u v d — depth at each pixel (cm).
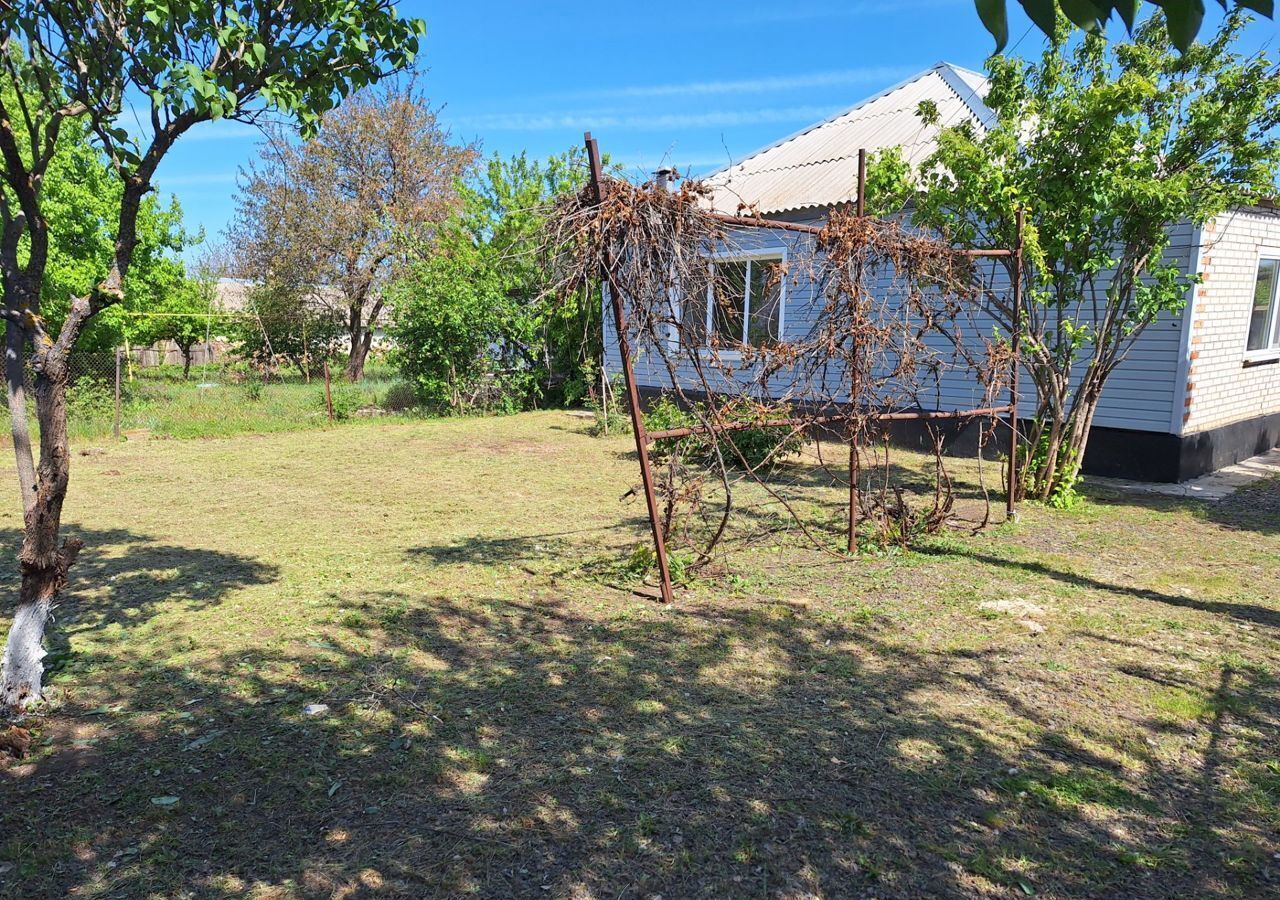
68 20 342
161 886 254
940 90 1366
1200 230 848
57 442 366
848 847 271
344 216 2500
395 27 412
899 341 726
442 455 1145
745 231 643
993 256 689
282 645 451
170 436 1301
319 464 1073
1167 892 251
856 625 478
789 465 1029
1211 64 716
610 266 470
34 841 277
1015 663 421
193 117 361
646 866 263
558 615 501
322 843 276
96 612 504
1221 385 960
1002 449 1031
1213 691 388
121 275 361
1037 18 105
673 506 598
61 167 1417
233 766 325
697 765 323
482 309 1586
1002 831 280
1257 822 287
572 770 320
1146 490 870
